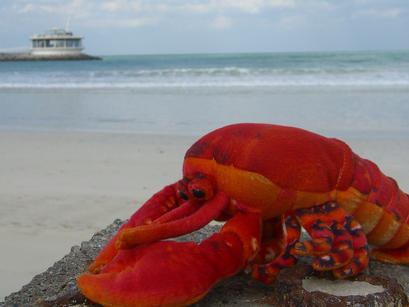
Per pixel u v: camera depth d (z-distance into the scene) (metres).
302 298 0.46
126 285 0.43
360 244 0.48
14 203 1.08
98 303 0.48
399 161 1.37
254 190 0.46
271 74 4.19
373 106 2.38
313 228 0.47
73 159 1.48
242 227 0.48
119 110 2.48
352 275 0.48
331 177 0.48
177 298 0.43
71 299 0.50
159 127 1.98
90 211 1.03
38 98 3.08
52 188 1.19
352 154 0.51
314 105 2.45
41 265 0.80
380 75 3.83
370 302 0.45
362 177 0.50
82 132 1.91
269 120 2.07
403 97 2.66
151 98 2.92
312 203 0.48
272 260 0.52
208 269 0.45
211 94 3.00
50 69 7.21
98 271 0.51
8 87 3.83
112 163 1.42
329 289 0.47
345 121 2.01
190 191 0.48
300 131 0.50
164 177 1.26
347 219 0.48
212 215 0.47
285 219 0.49
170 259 0.44
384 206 0.51
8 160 1.49
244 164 0.46
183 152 1.53
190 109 2.43
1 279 0.76
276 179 0.46
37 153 1.58
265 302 0.50
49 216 1.00
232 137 0.48
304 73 4.21
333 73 4.11
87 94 3.23
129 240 0.45
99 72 5.02
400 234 0.53
